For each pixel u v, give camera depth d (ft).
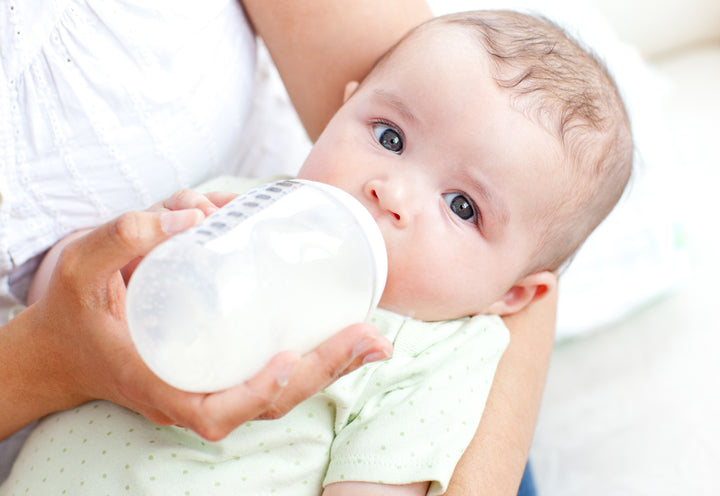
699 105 6.44
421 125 2.60
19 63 2.35
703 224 5.49
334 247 1.98
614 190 3.02
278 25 3.24
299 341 1.93
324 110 3.41
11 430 2.58
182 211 1.84
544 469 4.16
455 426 2.52
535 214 2.72
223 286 1.71
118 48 2.57
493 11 3.12
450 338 2.73
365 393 2.59
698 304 4.99
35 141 2.50
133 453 2.39
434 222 2.54
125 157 2.75
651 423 4.31
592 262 4.85
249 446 2.43
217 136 3.15
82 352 2.11
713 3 6.70
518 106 2.63
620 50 5.57
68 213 2.76
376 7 3.24
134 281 1.72
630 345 4.80
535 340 3.05
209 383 1.78
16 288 2.89
